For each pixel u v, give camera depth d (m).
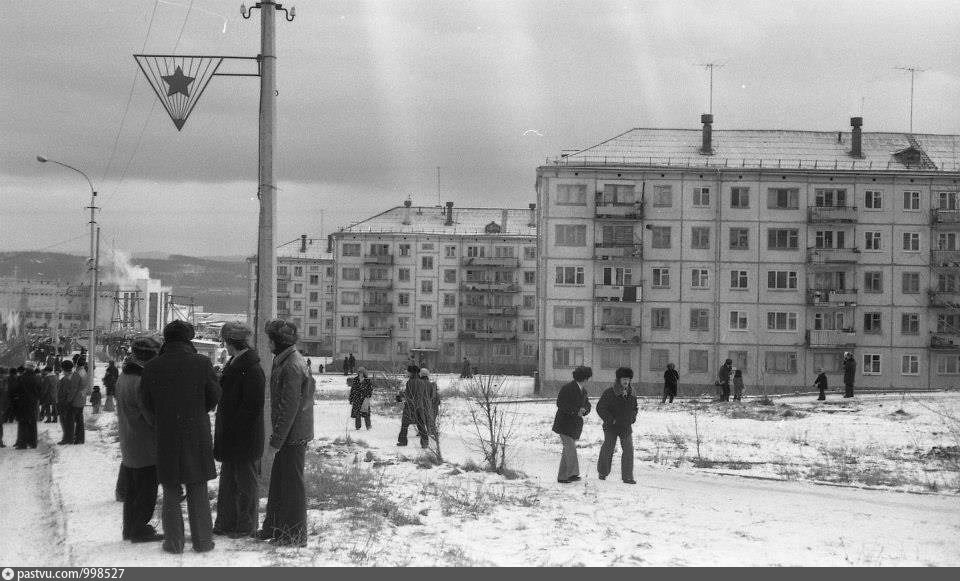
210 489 13.91
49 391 32.69
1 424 23.62
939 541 11.37
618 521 12.33
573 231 65.06
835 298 63.91
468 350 104.12
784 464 20.83
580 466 19.56
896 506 14.32
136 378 9.91
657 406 41.94
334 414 36.84
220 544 9.68
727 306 64.44
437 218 107.50
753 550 10.45
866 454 23.16
